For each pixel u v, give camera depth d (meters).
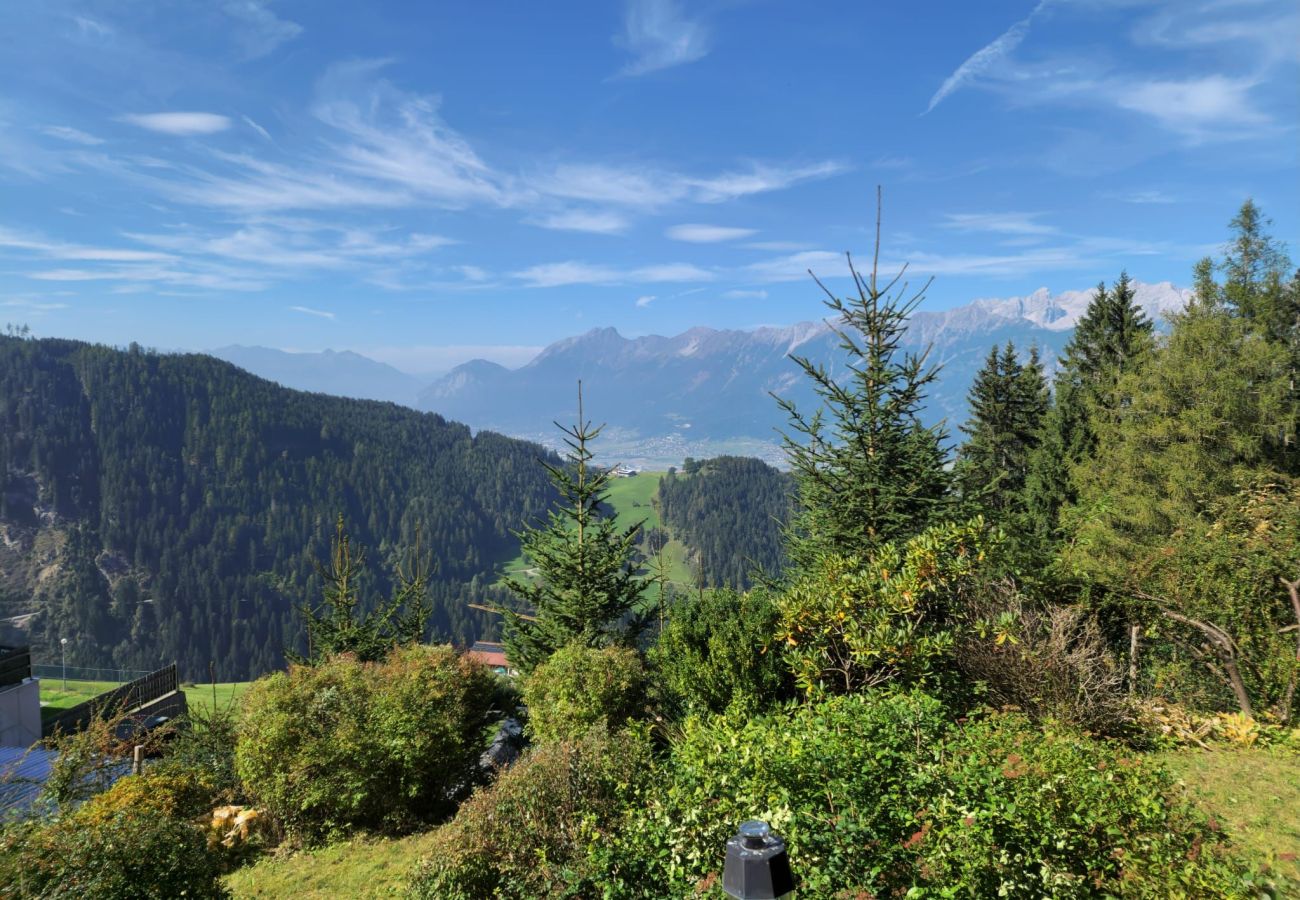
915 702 7.20
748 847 3.32
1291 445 21.39
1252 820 6.45
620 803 6.79
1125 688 9.73
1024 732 6.76
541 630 14.73
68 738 11.45
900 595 9.55
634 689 11.18
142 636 136.12
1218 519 11.52
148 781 10.70
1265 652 9.39
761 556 130.38
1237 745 8.47
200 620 138.75
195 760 14.34
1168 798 5.45
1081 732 7.80
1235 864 4.93
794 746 5.97
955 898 4.69
